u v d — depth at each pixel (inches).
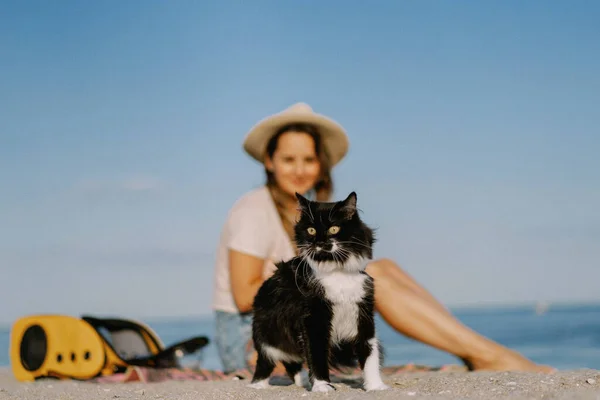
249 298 89.3
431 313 87.7
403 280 91.3
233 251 90.1
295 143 94.9
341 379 78.6
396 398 62.0
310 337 68.9
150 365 92.0
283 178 95.1
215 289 95.9
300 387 73.9
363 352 69.4
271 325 73.0
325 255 68.1
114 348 93.0
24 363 91.6
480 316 558.9
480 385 68.9
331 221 68.4
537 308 690.2
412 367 95.1
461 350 87.5
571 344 251.1
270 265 91.9
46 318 91.9
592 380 68.6
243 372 90.1
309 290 68.9
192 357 94.9
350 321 69.1
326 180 100.0
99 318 94.2
